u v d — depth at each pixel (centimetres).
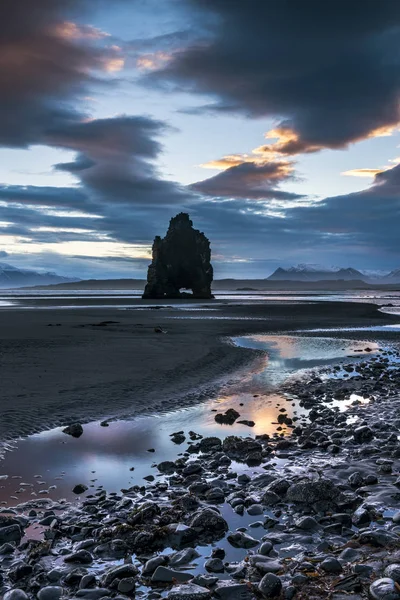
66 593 494
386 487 772
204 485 796
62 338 3231
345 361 2478
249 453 998
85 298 15575
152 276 16975
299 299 14888
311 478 834
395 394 1644
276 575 501
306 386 1791
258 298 16712
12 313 6619
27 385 1661
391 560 521
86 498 767
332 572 508
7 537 625
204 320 5384
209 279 17812
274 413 1395
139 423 1258
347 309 7769
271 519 658
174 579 512
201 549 587
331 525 628
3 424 1205
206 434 1166
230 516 686
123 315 6347
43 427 1197
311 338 3634
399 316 6144
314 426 1227
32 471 893
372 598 447
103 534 614
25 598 472
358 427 1192
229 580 505
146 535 596
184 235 17388
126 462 951
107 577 512
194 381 1831
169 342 3098
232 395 1628
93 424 1240
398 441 1060
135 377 1855
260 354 2609
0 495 780
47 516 686
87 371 1958
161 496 774
